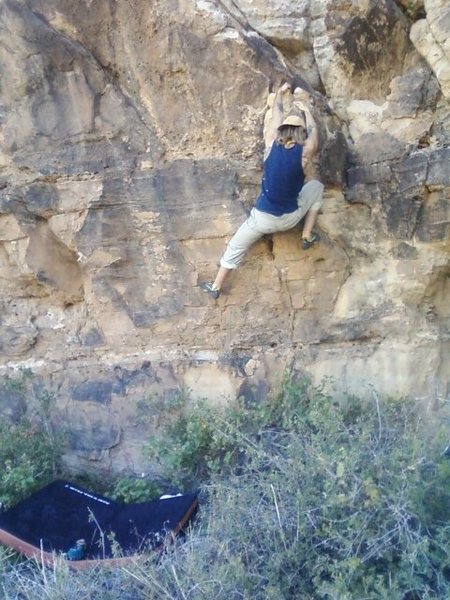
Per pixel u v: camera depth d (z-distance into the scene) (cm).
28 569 371
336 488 333
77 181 450
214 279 470
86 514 414
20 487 432
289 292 473
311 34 445
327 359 481
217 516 370
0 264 493
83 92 431
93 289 486
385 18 431
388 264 460
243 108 429
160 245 465
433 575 311
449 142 426
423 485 332
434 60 423
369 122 445
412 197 434
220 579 312
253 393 479
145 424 485
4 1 409
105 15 420
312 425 443
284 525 337
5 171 455
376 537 315
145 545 376
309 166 429
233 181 439
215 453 452
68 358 506
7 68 426
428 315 476
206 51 418
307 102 423
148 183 447
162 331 489
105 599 329
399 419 437
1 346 514
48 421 493
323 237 458
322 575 324
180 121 437
